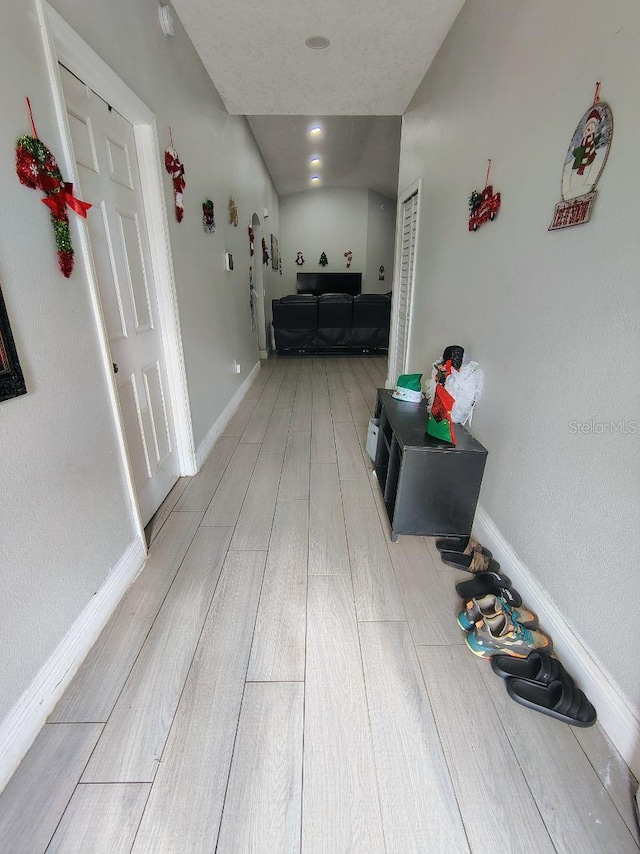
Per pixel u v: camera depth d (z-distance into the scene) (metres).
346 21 2.22
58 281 1.18
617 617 1.08
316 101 3.23
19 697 1.04
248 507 2.20
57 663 1.18
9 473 1.00
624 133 1.01
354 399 4.19
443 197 2.43
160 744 1.07
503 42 1.63
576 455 1.23
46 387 1.13
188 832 0.91
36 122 1.09
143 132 1.86
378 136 5.21
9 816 0.93
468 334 2.06
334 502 2.25
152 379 2.08
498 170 1.70
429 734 1.10
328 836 0.90
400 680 1.25
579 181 1.18
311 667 1.29
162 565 1.74
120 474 1.57
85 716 1.14
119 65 1.60
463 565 1.73
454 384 1.93
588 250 1.15
